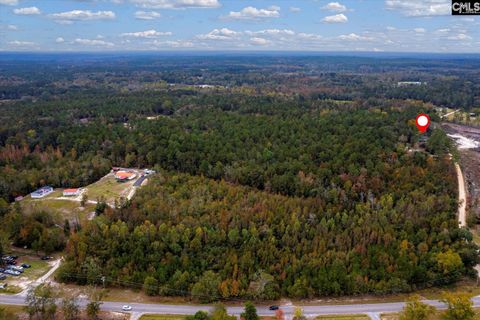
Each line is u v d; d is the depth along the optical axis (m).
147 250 118.94
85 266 112.31
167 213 133.12
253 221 129.25
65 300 95.69
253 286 104.50
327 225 127.94
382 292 107.06
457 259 113.38
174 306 101.88
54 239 130.38
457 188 158.62
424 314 88.62
